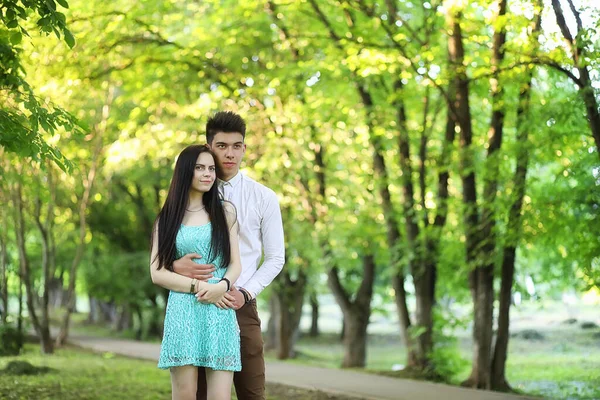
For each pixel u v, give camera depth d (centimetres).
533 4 970
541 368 1661
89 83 1427
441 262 1383
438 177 1406
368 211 1666
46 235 1820
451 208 1309
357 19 1384
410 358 1447
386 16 1288
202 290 490
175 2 1396
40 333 1802
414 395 1066
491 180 1168
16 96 720
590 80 973
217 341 493
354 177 1695
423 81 1191
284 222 1717
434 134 1620
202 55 1458
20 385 1076
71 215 2266
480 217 1262
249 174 1557
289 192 1645
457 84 1201
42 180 1741
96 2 1277
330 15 1435
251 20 1468
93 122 1722
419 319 1424
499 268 1218
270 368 1434
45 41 1199
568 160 1164
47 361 1533
